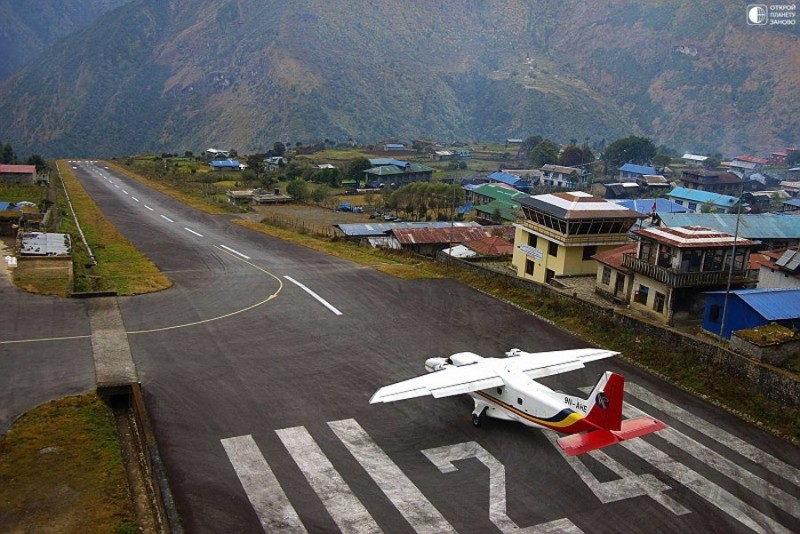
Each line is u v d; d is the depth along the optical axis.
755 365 31.95
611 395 24.45
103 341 36.56
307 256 65.38
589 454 26.73
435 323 42.69
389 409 29.98
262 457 25.34
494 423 29.06
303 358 35.72
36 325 38.31
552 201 60.75
